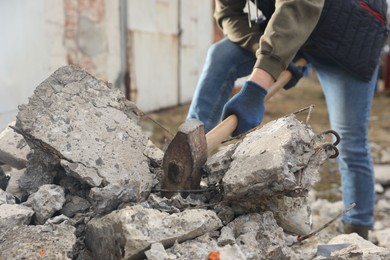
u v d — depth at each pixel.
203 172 1.41
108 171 1.30
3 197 1.32
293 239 1.48
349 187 2.05
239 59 2.05
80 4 4.69
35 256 1.07
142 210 1.14
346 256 1.33
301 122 1.39
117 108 1.48
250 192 1.23
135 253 1.09
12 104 3.77
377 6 1.85
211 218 1.20
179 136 1.33
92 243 1.21
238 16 2.08
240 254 1.09
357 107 1.94
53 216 1.30
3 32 3.65
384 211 2.77
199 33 7.35
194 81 7.36
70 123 1.34
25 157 1.60
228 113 1.60
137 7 5.76
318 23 1.78
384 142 4.71
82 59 4.81
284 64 1.58
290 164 1.22
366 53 1.84
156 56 6.30
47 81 1.39
